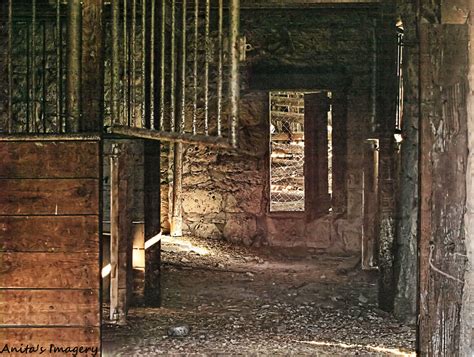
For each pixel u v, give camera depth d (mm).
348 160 10641
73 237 3787
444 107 3811
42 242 3789
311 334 5777
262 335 5727
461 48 3771
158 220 6883
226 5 8680
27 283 3795
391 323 6250
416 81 6230
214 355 4977
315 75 10578
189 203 10953
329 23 10539
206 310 6828
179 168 10773
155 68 6625
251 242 10867
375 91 7094
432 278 3848
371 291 7910
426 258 3857
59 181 3787
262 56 10633
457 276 3807
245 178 10914
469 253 3783
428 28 3818
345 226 10695
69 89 3812
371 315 6617
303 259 10422
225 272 9070
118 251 5938
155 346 5254
